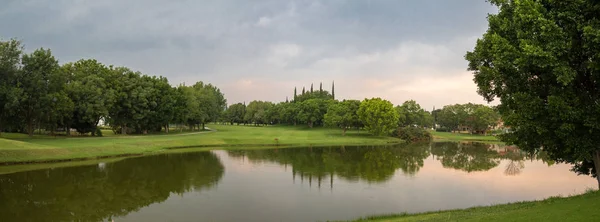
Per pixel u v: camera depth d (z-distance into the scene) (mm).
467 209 21938
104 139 71562
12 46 61188
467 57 22703
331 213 24203
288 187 32719
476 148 83375
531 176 40594
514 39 18969
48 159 45438
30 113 67000
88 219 22297
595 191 19000
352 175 39906
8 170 38812
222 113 196625
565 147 19422
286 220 22578
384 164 50438
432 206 26391
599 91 18125
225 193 29984
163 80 108438
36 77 62125
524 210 16750
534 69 17906
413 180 37125
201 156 57156
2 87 58250
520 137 20703
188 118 120625
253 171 42094
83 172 39188
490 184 35344
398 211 24922
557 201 18469
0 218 22188
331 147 80562
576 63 17578
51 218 22391
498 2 20531
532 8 16984
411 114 149500
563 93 17516
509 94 19953
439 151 74000
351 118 115562
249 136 97500
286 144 84250
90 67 85875
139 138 78375
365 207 25906
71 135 82062
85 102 76750
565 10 16797
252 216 23344
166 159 52344
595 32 15094
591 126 16859
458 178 38750
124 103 87562
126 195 28953
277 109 182500
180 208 25078
